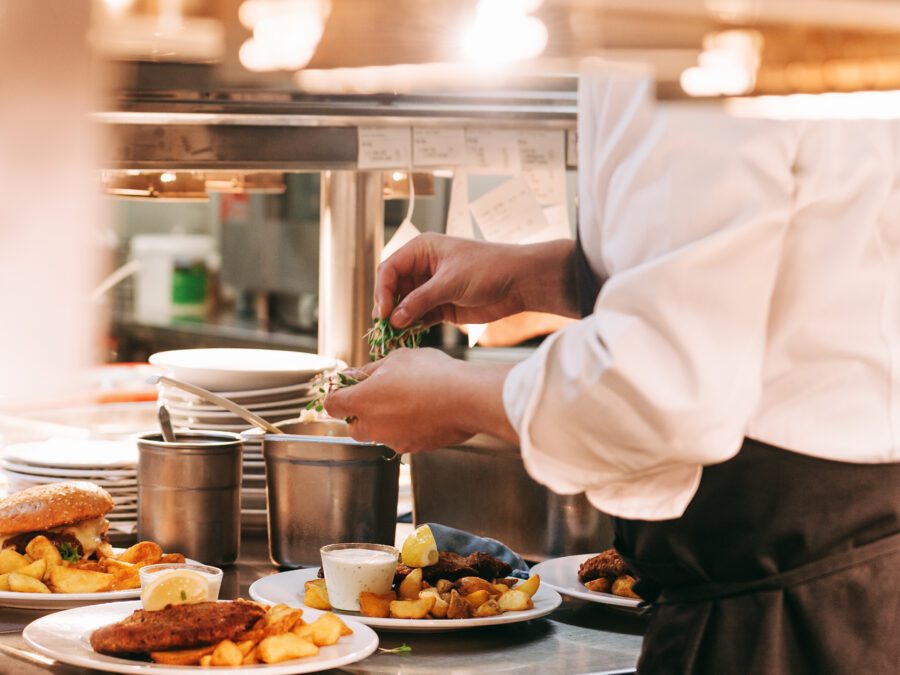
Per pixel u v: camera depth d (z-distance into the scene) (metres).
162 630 1.19
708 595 1.12
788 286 1.03
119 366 3.27
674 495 1.03
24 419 2.53
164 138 1.74
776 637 1.09
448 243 1.56
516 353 4.02
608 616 1.55
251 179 2.37
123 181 2.16
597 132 1.07
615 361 0.94
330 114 1.79
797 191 1.00
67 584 1.49
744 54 0.57
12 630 1.38
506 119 1.98
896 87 0.58
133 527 1.82
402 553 1.53
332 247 2.23
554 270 1.53
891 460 1.07
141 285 5.10
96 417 2.62
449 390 1.13
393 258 1.58
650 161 0.98
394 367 1.18
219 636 1.21
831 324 1.04
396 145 1.95
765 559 1.09
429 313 1.59
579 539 1.76
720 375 0.94
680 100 0.58
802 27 0.56
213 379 1.94
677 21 0.55
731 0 0.54
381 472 1.66
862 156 1.02
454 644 1.38
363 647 1.26
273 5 0.48
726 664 1.10
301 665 1.18
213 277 5.23
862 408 1.06
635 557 1.18
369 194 2.21
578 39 0.55
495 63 0.55
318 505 1.65
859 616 1.09
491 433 1.11
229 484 1.72
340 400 1.21
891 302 1.06
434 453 1.83
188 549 1.69
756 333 0.96
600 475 1.02
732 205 0.95
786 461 1.07
